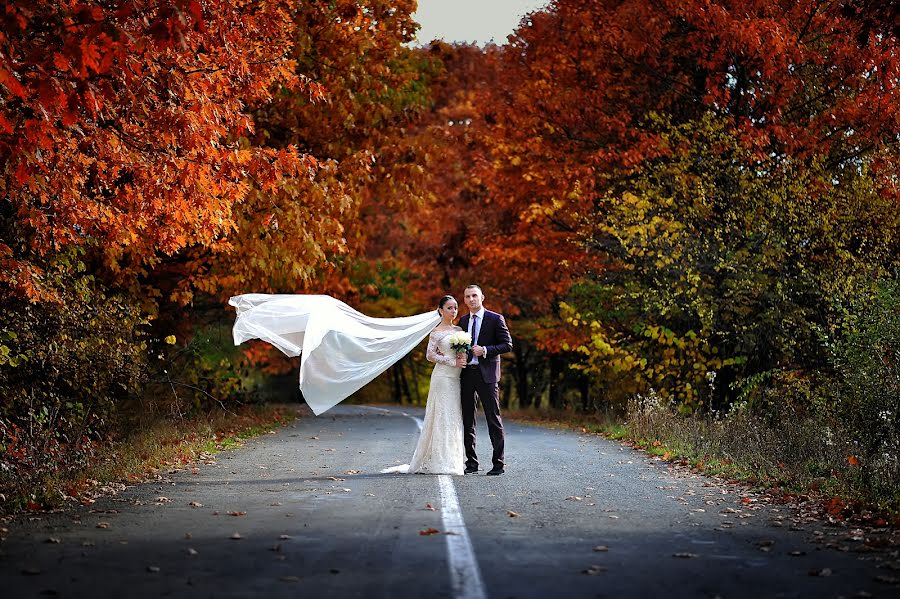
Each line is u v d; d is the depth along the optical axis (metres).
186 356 22.33
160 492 10.53
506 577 6.36
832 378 16.22
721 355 19.86
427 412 12.52
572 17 23.27
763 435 13.64
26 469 10.95
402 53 23.78
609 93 23.23
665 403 19.17
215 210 12.80
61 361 13.68
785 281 18.27
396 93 23.38
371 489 10.77
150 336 18.84
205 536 7.85
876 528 8.33
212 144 12.01
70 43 8.63
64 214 11.80
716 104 20.91
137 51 8.88
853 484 10.44
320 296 13.41
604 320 21.27
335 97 20.41
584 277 22.70
